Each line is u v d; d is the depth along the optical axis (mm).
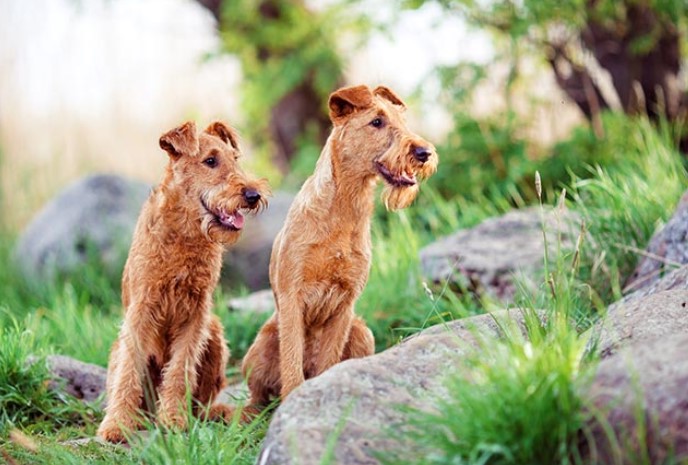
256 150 25344
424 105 19625
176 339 10258
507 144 18891
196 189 10016
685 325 7980
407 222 15328
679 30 18422
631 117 17984
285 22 23266
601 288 11539
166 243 9969
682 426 6168
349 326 10016
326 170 9688
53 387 11398
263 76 23031
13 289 18500
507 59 19375
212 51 23453
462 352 7781
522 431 6590
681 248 10797
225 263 18297
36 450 8578
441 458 6605
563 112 19938
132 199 19531
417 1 19328
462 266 12922
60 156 23734
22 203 22734
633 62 18484
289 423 7102
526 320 8273
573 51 19359
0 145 23312
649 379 6520
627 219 12023
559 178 17844
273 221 18828
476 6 19172
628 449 6273
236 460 7930
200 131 10414
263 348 10375
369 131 9617
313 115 24359
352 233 9719
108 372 10641
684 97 18562
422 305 12859
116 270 18359
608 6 17609
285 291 9711
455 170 19094
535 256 12742
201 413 10180
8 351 11031
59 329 14617
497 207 18250
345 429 7020
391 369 7598
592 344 8070
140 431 9695
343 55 22938
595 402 6605
